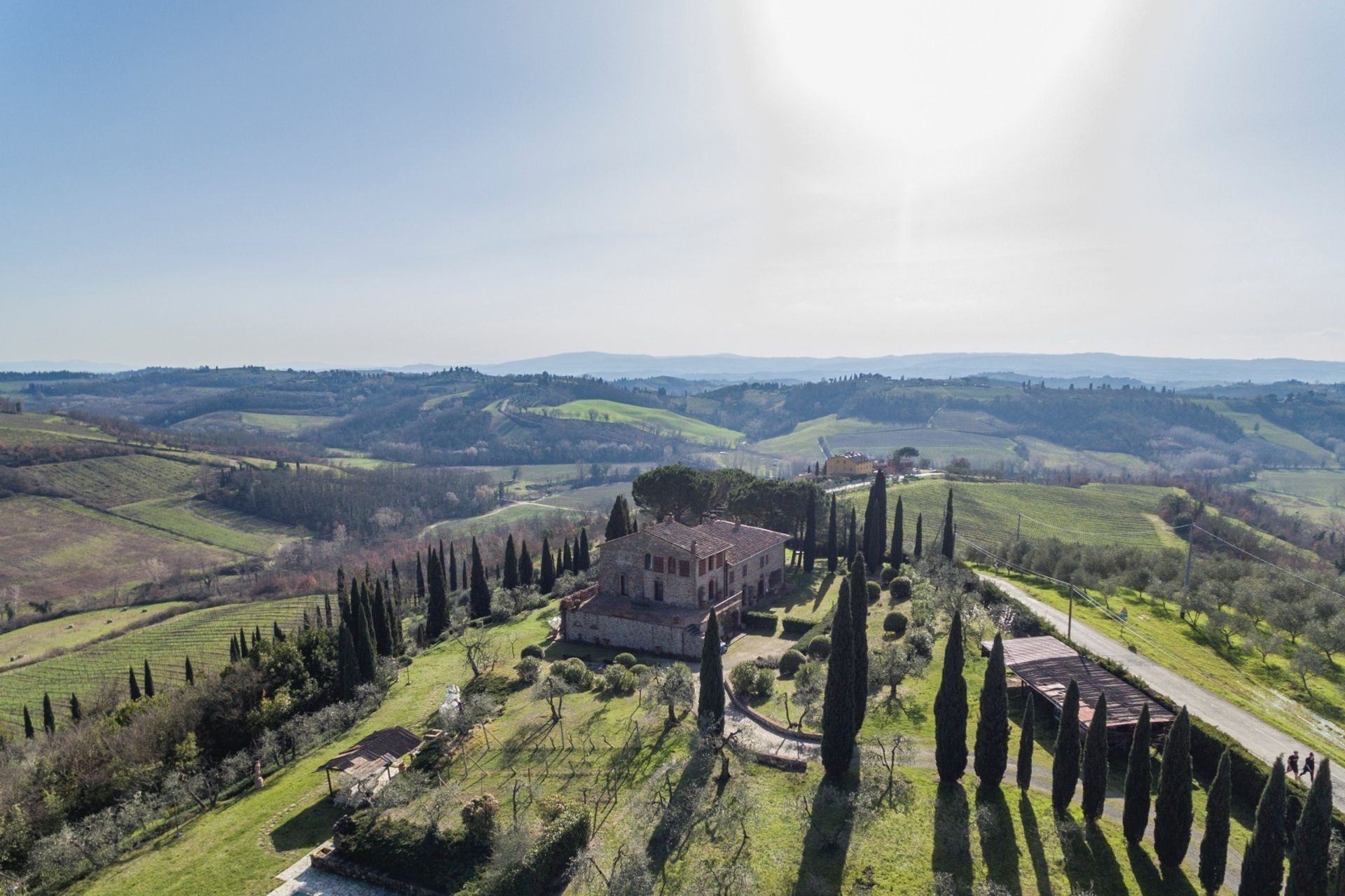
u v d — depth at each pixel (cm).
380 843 4703
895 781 4916
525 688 7088
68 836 5184
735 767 5353
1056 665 6506
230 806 5650
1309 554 14538
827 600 9756
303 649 7750
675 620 8044
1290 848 4375
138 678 12075
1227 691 6294
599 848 4612
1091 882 4028
